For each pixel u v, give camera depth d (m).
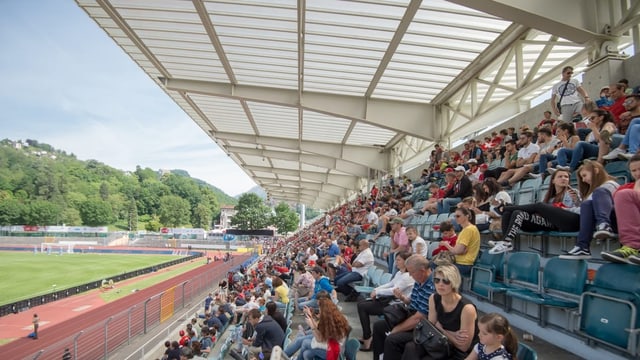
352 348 4.67
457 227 8.41
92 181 153.00
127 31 13.84
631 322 3.54
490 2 8.16
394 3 10.55
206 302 23.08
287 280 17.42
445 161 15.01
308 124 24.20
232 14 12.17
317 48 13.70
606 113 6.69
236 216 122.62
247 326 10.06
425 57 13.52
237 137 29.11
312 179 43.41
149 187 162.00
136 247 89.50
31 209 118.69
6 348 19.61
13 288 35.44
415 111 17.69
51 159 160.62
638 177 4.34
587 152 6.54
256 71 16.48
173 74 18.00
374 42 12.81
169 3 11.97
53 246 79.62
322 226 36.12
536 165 8.15
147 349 16.72
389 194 17.70
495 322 3.26
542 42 10.79
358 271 8.95
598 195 4.57
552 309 4.78
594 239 4.95
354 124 22.91
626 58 8.45
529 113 12.25
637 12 8.07
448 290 3.91
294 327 8.96
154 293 34.66
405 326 4.66
